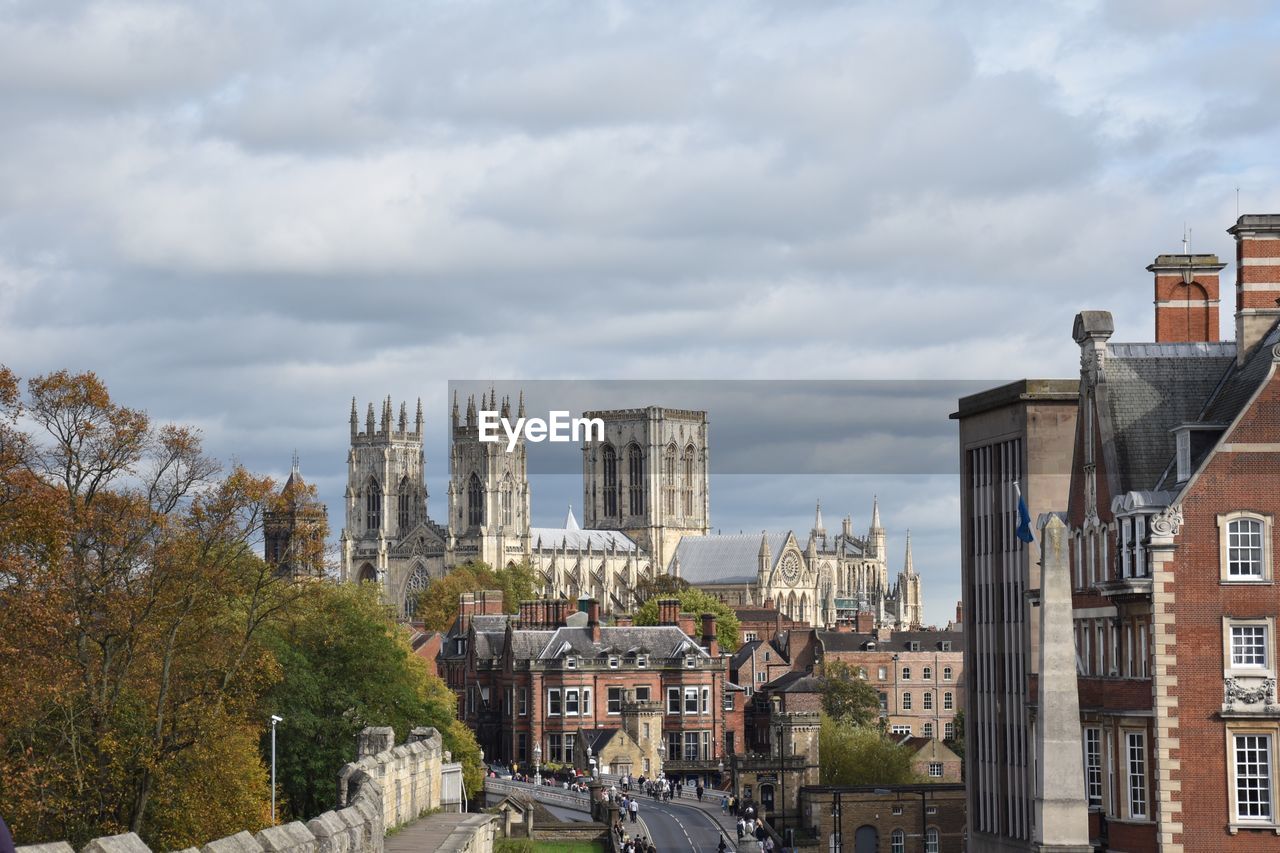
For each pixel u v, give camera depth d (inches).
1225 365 5393.7
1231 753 4857.3
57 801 5305.1
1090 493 5408.5
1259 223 5265.8
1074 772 4926.2
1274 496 4911.4
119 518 5654.5
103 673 5506.9
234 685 6176.2
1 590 5088.6
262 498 5984.3
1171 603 4891.7
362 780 3917.3
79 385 5556.1
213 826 5812.0
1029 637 6855.3
